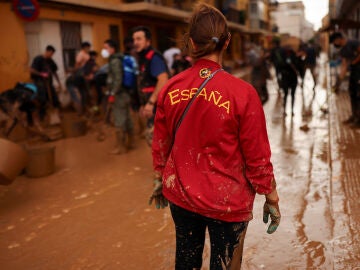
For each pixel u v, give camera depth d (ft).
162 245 10.94
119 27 45.73
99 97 31.83
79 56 32.53
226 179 5.66
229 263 6.05
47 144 24.17
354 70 23.25
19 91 23.24
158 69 16.39
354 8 62.69
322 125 25.49
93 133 26.96
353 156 17.76
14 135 26.30
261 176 5.63
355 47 23.84
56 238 11.68
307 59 33.06
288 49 27.84
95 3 39.29
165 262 10.04
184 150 5.84
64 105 36.22
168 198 6.21
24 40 31.30
